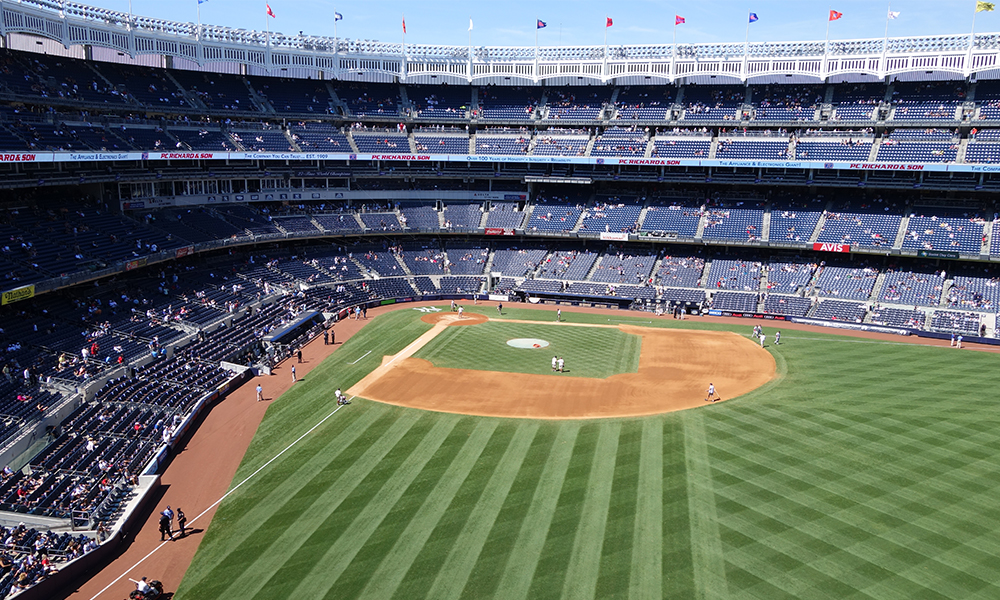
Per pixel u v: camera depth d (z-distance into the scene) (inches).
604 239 3417.8
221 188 3154.5
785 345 2439.7
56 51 2815.0
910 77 3267.7
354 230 3427.7
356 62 3698.3
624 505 1211.2
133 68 3097.9
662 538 1096.8
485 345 2461.9
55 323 2014.0
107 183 2662.4
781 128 3395.7
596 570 1011.9
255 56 3388.3
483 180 3826.3
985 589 949.8
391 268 3452.3
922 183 2992.1
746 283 3107.8
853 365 2140.7
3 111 2400.3
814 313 2859.3
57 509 1245.1
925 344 2448.3
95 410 1679.4
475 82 3922.2
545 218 3622.0
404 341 2529.5
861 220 3112.7
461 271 3531.0
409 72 3818.9
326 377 2082.9
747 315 2974.9
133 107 2881.4
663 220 3427.7
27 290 1899.6
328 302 2974.9
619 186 3764.8
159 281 2517.2
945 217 2994.6
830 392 1852.9
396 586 985.5
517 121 3784.5
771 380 1985.7
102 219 2549.2
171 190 2923.2
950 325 2593.5
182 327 2246.6
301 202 3518.7
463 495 1267.2
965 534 1090.1
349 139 3619.6
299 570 1040.2
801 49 3275.1
